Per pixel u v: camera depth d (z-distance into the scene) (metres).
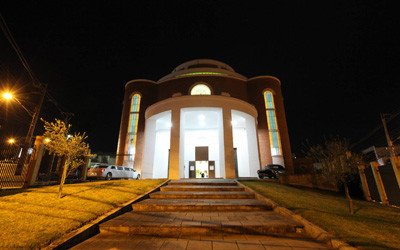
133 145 23.78
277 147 23.47
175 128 16.19
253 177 18.19
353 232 4.57
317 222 5.22
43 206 6.18
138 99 25.94
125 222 5.51
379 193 9.80
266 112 24.97
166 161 22.23
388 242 4.02
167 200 8.13
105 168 16.89
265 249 4.16
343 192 12.16
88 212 5.87
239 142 22.55
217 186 10.68
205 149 21.97
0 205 6.09
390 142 19.45
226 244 4.44
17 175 10.15
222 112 16.61
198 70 27.38
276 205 6.97
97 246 4.36
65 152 7.79
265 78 26.41
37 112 14.12
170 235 5.11
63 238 4.31
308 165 24.44
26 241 4.01
